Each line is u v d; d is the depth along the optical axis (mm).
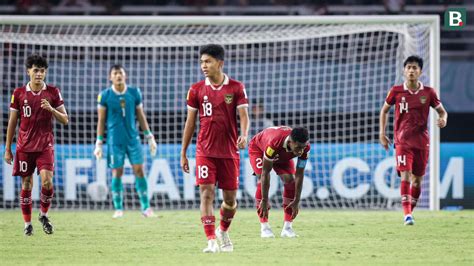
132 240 25875
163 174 40281
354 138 46625
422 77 39719
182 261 20500
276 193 40594
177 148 40531
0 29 48531
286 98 43125
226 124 21344
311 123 44375
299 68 48406
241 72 48375
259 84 44750
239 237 26578
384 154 40562
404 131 30688
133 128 34406
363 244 24562
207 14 55938
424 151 30828
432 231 28516
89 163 40125
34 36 40812
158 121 44781
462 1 54719
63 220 33312
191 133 21734
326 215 35531
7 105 44656
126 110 34094
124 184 40812
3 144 40375
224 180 21625
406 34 39438
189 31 49438
